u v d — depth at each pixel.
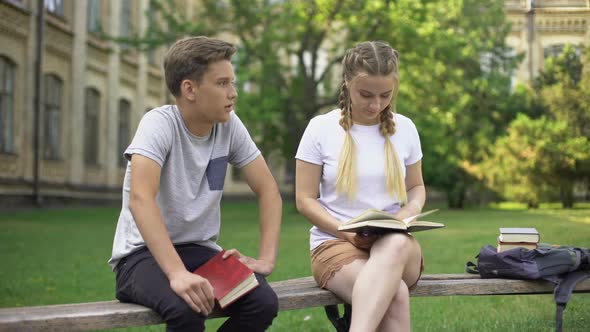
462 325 4.50
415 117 22.20
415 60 22.11
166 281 2.78
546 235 5.88
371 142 3.57
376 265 2.99
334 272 3.23
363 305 2.92
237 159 3.33
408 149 3.66
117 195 28.22
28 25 21.70
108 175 27.55
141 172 2.91
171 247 2.82
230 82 3.04
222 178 3.20
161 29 23.20
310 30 23.39
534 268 3.40
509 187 11.55
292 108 23.67
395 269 2.99
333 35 24.58
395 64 3.33
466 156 21.28
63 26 24.05
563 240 5.58
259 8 23.11
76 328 2.60
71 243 10.80
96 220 16.84
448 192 24.03
